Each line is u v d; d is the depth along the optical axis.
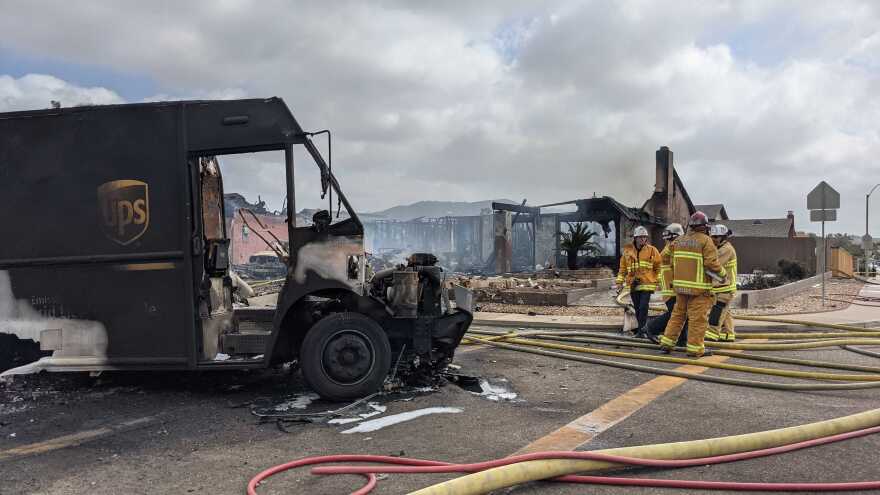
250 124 5.46
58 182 5.55
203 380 6.34
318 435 4.51
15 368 5.54
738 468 3.72
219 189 6.71
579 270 19.41
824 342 8.37
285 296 5.51
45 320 5.57
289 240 5.52
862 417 4.42
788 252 31.23
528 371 6.82
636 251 9.05
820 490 3.37
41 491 3.49
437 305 6.04
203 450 4.19
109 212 5.53
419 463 3.76
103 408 5.29
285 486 3.51
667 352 7.96
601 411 5.11
